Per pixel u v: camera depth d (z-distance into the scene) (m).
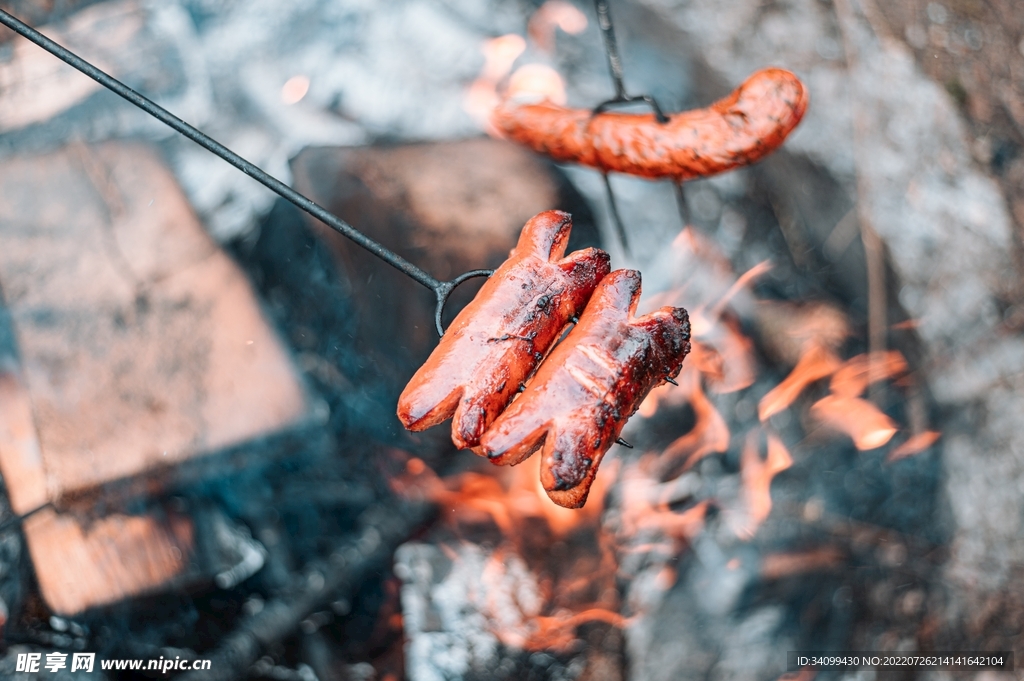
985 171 0.90
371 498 0.89
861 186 0.93
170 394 0.82
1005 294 0.87
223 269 0.88
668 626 0.83
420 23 1.14
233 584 0.81
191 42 1.06
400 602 0.85
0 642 0.72
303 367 0.92
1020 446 0.84
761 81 0.68
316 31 1.11
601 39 1.12
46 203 0.86
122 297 0.84
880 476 0.88
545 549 0.88
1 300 0.81
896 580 0.83
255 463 0.83
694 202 1.07
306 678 0.81
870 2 0.95
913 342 0.92
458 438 0.58
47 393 0.79
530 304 0.59
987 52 0.93
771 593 0.83
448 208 0.93
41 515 0.76
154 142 0.96
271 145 1.02
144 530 0.78
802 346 0.96
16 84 0.95
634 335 0.59
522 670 0.82
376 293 0.93
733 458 0.93
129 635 0.77
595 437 0.57
